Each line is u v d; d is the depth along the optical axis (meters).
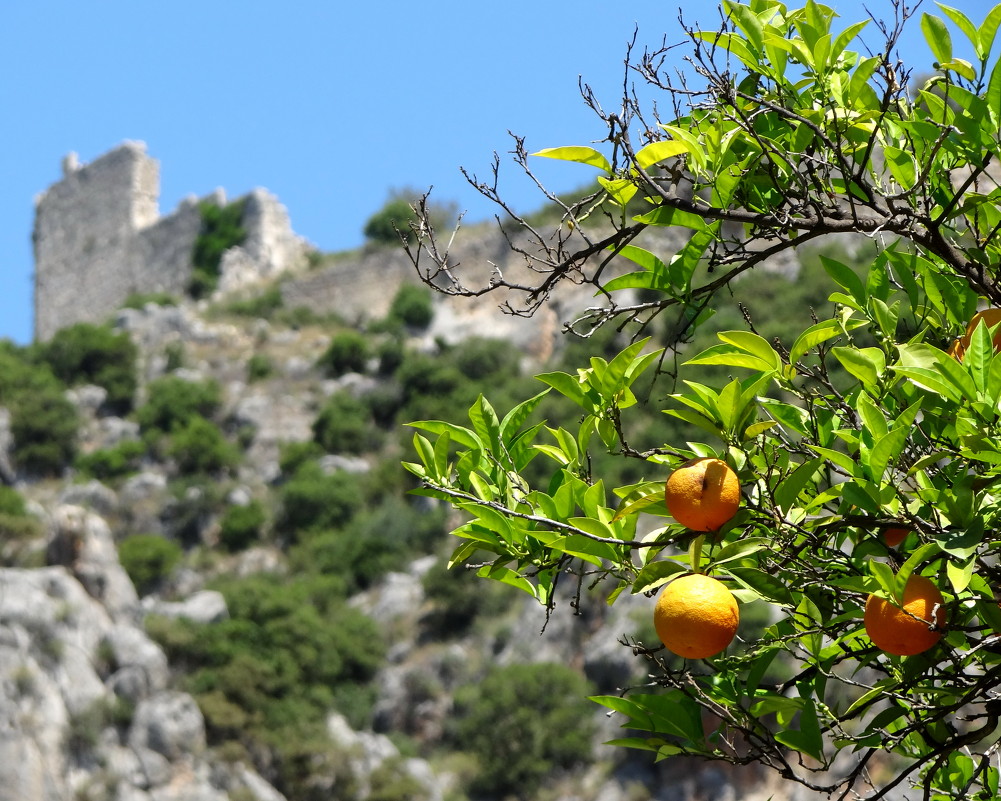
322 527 55.47
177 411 62.69
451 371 61.31
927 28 3.20
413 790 39.69
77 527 43.84
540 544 3.32
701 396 2.92
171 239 77.44
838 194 3.55
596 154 3.24
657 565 2.76
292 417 64.00
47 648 38.53
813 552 2.91
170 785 37.62
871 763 19.39
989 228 3.46
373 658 47.28
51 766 36.00
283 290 73.19
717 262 3.32
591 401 3.27
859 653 3.10
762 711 3.01
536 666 41.56
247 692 41.97
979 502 2.57
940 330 3.34
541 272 3.39
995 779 3.54
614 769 38.09
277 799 38.97
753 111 3.31
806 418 3.29
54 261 81.81
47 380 63.66
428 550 53.88
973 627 2.64
